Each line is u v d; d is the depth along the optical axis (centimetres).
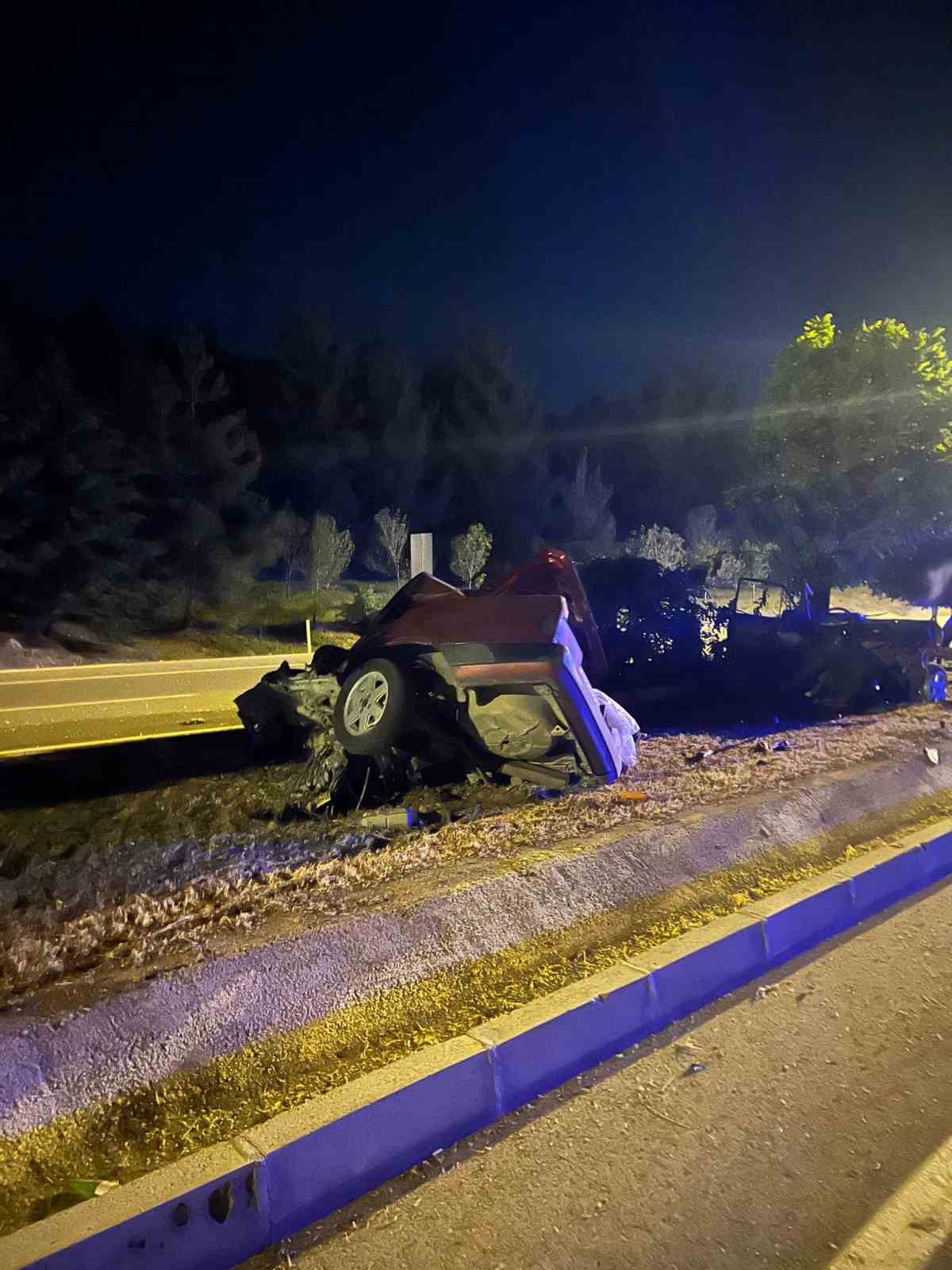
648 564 1247
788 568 1501
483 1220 296
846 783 718
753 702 1201
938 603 1584
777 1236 290
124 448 2800
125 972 376
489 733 717
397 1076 334
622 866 528
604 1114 353
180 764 855
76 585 2595
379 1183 313
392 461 3466
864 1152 331
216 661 2266
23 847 611
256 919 442
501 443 3684
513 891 477
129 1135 307
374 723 671
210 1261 273
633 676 1209
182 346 2922
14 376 2600
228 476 2894
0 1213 272
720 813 620
